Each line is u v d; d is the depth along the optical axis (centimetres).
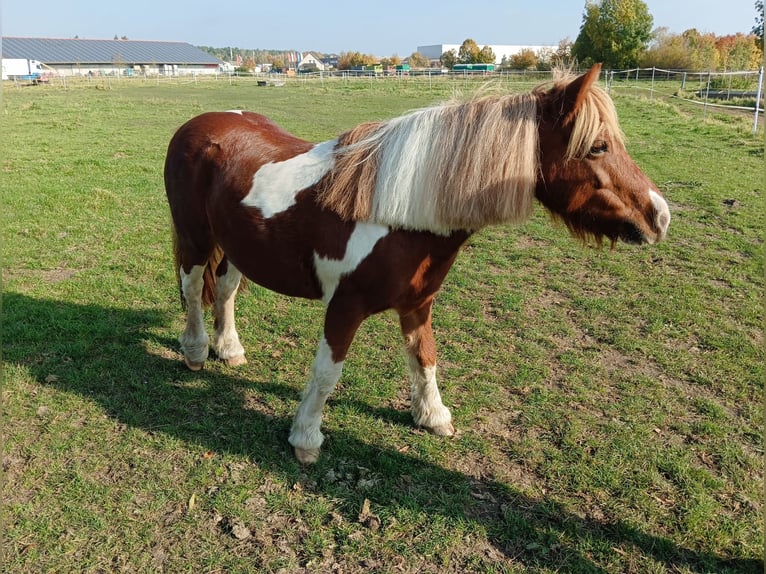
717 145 1267
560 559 246
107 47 8356
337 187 260
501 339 438
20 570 234
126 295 493
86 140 1341
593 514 270
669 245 643
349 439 321
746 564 243
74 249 601
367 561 244
